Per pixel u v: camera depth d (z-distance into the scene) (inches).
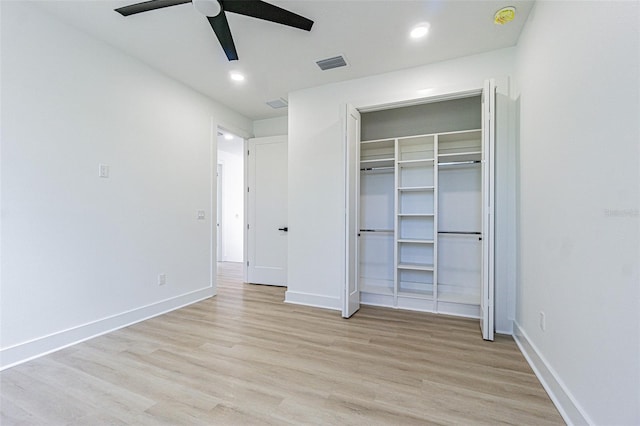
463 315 120.1
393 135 147.4
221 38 87.0
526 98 89.2
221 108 159.6
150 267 119.6
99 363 80.7
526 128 89.0
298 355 86.1
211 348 90.6
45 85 87.1
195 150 142.3
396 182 130.8
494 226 100.3
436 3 82.7
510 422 57.7
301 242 139.7
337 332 103.7
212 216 152.2
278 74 126.0
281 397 65.8
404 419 58.6
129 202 111.5
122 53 109.0
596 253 49.7
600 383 47.8
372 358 84.4
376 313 124.2
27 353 82.2
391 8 85.0
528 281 85.4
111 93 105.4
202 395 66.5
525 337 86.7
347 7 84.6
